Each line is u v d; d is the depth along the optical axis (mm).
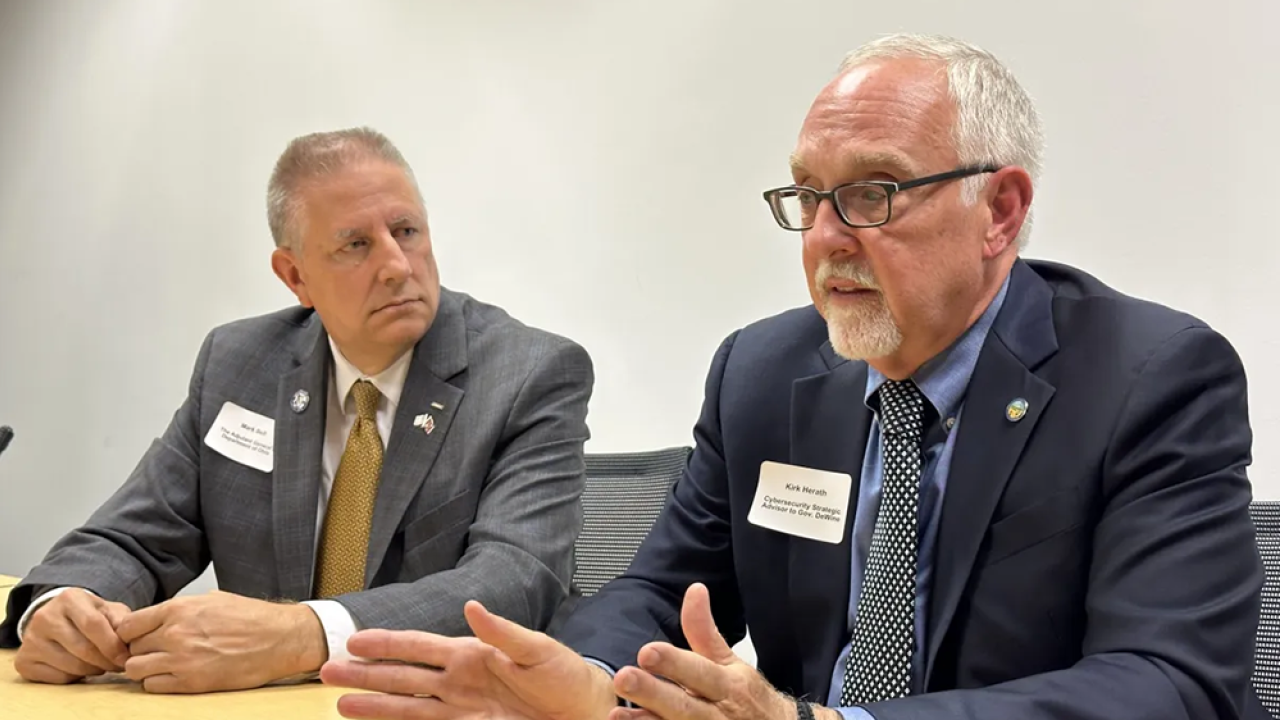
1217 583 1119
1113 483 1207
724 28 2830
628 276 2982
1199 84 2123
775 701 1012
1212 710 1057
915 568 1303
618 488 2189
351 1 3623
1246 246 2061
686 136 2887
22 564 4461
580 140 3090
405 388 1896
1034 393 1285
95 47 4430
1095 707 1032
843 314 1298
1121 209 2213
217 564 1945
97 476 4242
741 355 1607
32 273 4566
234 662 1316
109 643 1349
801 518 1436
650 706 949
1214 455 1184
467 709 1055
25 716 1201
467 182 3322
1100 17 2242
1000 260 1350
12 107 4711
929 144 1245
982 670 1251
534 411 1857
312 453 1918
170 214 4094
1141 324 1274
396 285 1854
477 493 1821
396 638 1061
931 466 1342
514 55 3236
